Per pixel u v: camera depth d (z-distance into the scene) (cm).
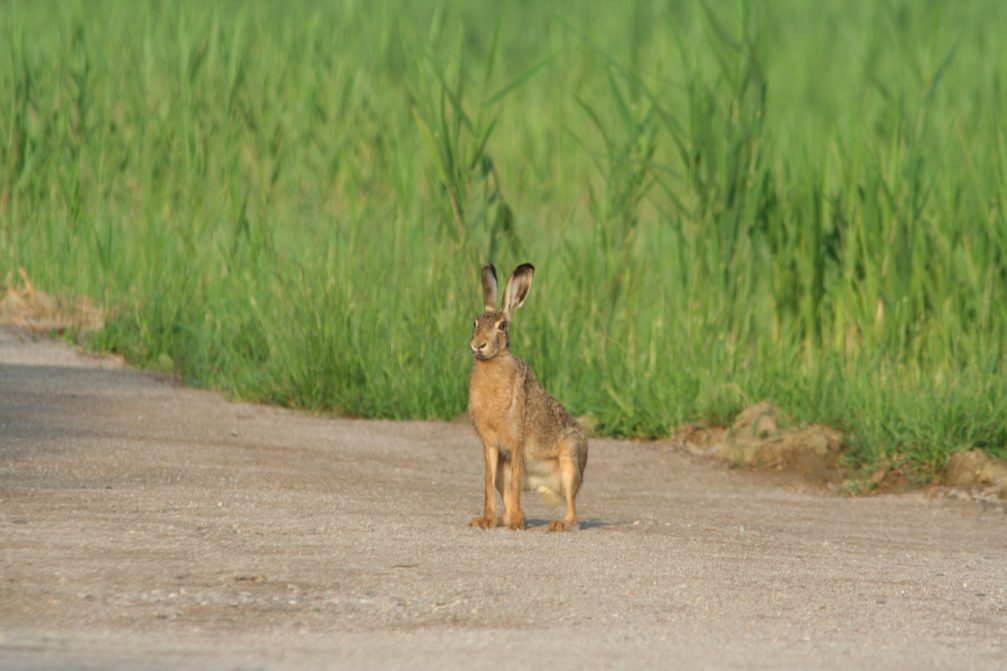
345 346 3784
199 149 5072
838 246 3944
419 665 1511
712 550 2264
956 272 3816
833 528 2670
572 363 3850
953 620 1859
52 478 2552
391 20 6206
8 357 3903
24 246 4675
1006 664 1633
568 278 4084
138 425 3200
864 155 4000
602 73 6219
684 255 4075
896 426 3325
